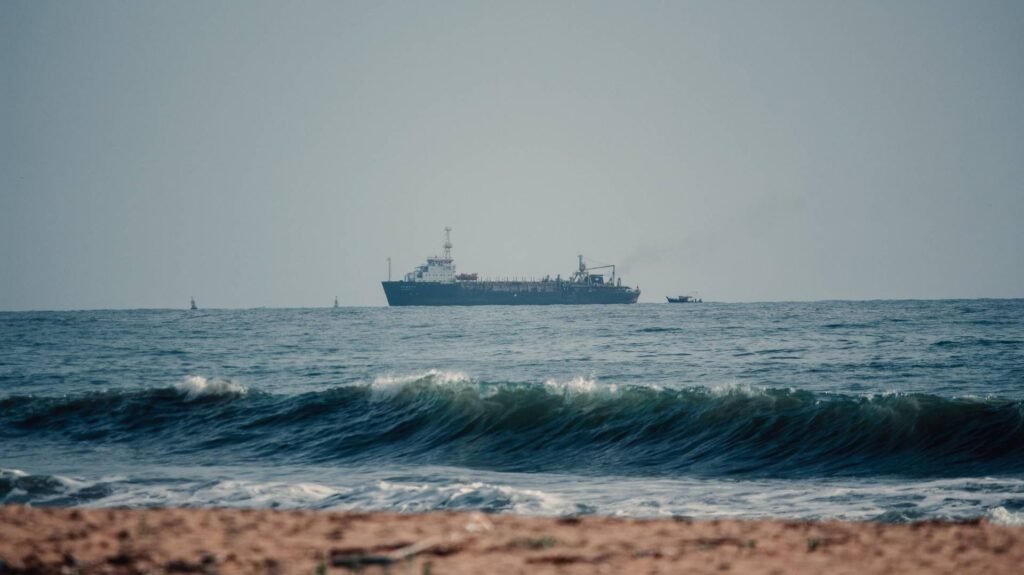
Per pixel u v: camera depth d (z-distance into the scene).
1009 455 107.81
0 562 40.97
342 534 49.16
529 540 47.69
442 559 42.56
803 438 120.62
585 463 118.06
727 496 87.12
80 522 53.41
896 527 54.38
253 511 58.19
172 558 42.09
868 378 195.25
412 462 121.44
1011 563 43.81
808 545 47.34
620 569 40.84
